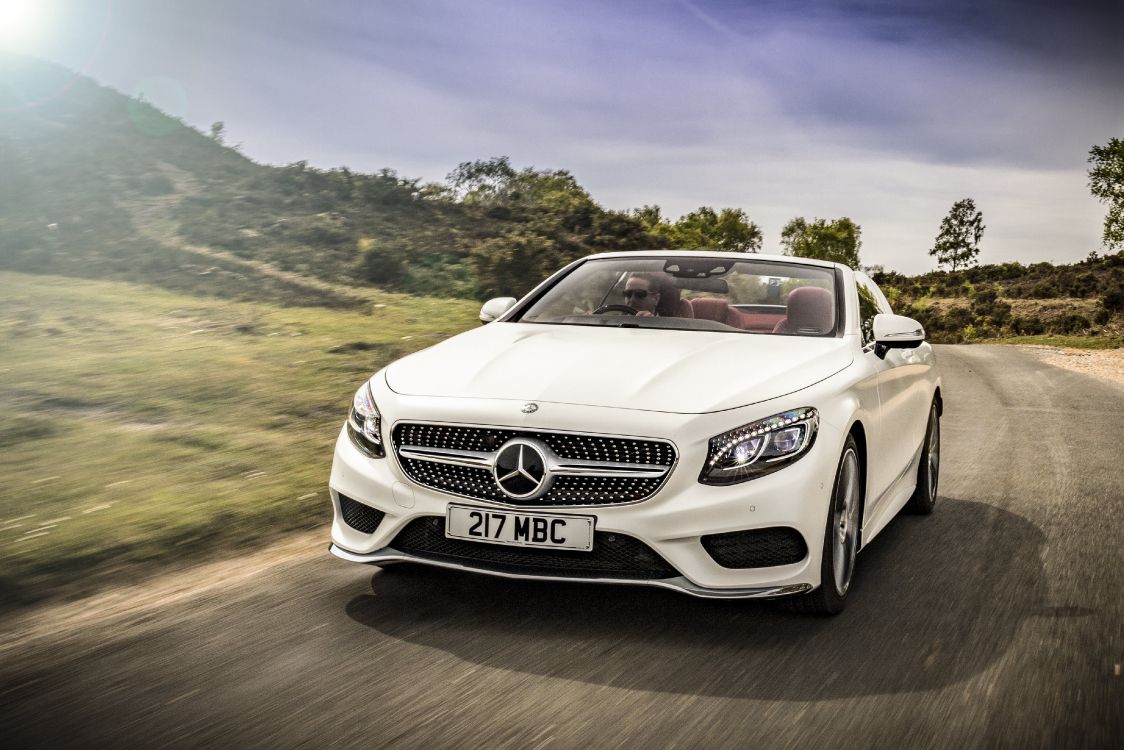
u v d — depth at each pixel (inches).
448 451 140.9
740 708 113.8
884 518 187.2
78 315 552.7
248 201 1336.1
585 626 141.6
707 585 134.0
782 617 147.6
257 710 111.3
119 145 1553.9
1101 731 108.8
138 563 172.9
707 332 178.2
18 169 1234.6
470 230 1379.2
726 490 133.5
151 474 237.6
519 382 145.9
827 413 143.5
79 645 132.5
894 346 178.4
